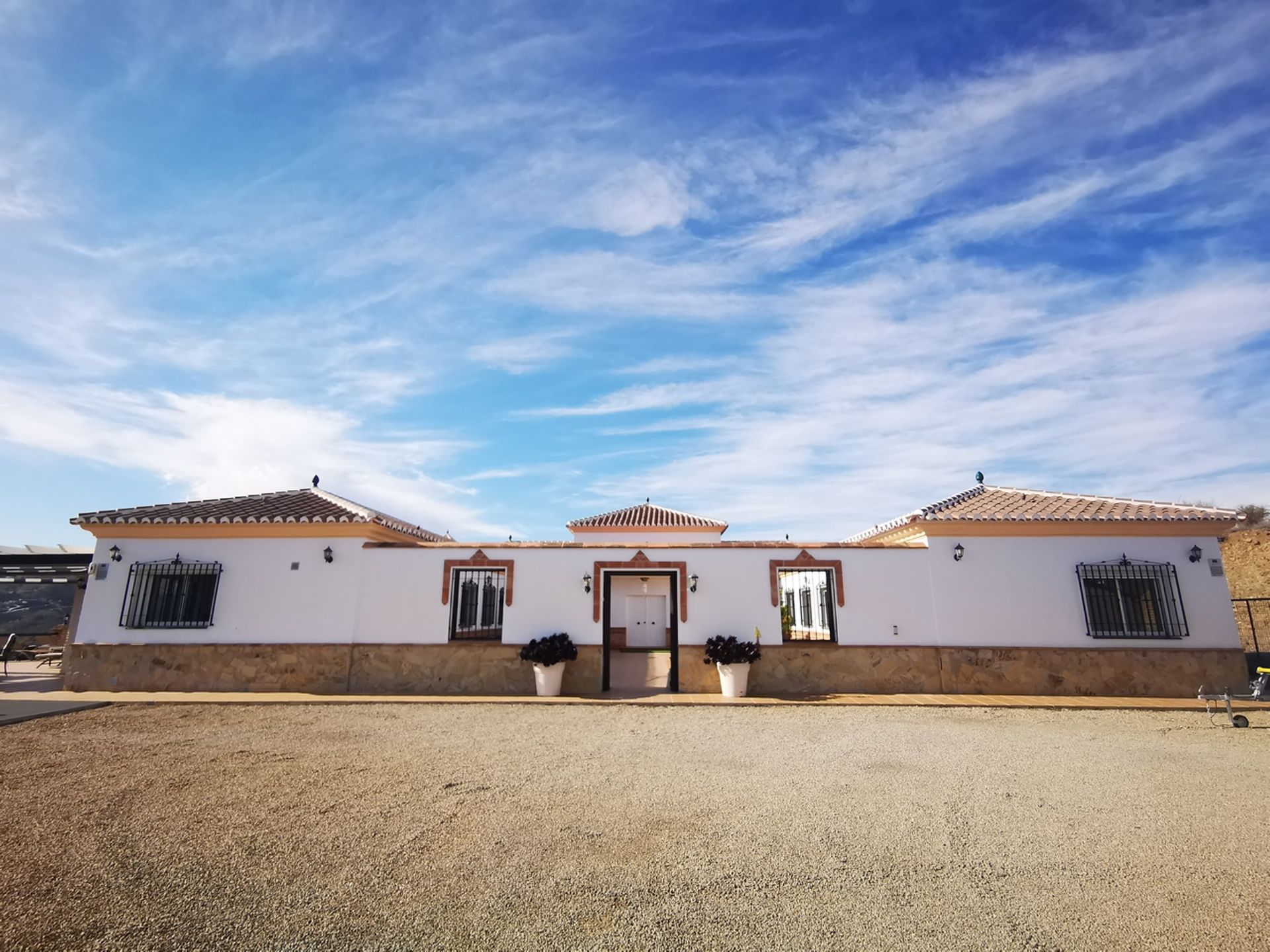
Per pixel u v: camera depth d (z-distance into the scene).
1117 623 13.81
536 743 9.20
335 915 4.26
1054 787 7.11
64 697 12.97
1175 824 5.96
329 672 13.98
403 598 14.27
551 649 13.42
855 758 8.40
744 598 14.16
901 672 13.76
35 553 18.98
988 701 12.66
